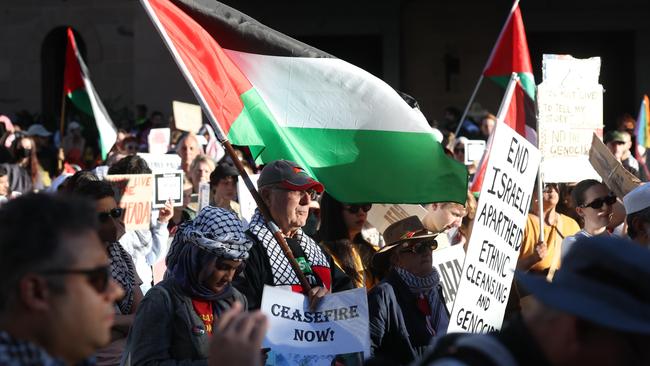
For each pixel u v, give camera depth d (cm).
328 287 502
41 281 235
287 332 441
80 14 2578
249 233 489
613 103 2602
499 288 548
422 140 558
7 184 928
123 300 518
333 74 554
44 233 236
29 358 229
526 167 565
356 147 557
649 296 214
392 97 554
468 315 528
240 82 541
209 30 540
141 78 2545
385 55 2608
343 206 565
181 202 716
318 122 555
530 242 721
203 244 430
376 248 589
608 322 212
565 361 220
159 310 432
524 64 965
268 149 546
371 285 575
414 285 520
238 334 250
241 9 2625
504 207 552
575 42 2617
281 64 552
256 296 475
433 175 559
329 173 555
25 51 2600
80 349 241
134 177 676
